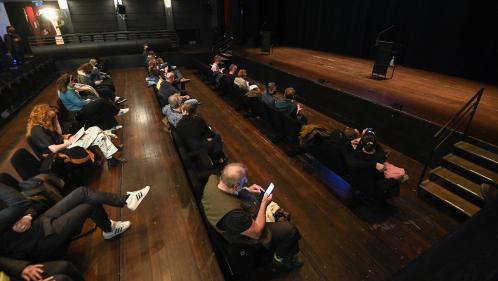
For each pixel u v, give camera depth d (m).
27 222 1.99
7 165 4.27
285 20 15.38
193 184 2.47
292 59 10.76
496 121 4.38
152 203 3.28
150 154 4.43
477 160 3.59
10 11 13.77
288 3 14.80
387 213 3.25
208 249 2.63
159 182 3.69
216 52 13.51
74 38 13.91
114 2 14.75
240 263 2.18
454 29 7.87
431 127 4.19
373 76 7.79
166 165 4.10
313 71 8.54
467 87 6.65
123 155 4.41
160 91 5.53
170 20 15.95
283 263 2.48
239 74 6.49
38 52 11.36
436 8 8.25
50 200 2.46
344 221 3.13
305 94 7.20
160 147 4.67
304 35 14.27
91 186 3.62
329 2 12.27
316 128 3.75
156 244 2.70
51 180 2.62
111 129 4.91
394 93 6.07
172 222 2.98
